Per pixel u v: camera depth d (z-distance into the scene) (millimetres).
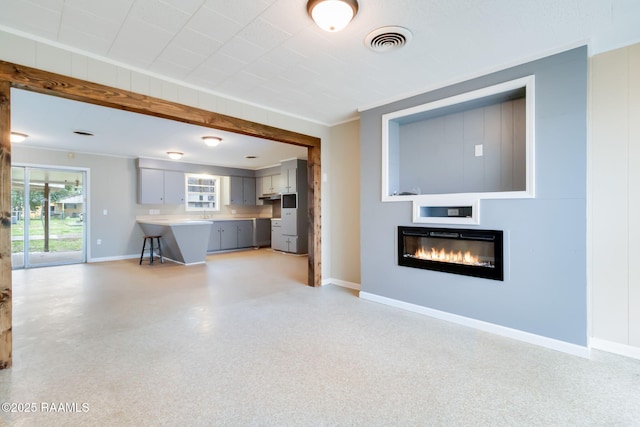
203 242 6355
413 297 3318
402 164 3684
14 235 5734
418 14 1966
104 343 2529
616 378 2014
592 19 2033
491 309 2770
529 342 2551
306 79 2953
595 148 2439
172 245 6223
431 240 3244
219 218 8531
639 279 2291
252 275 5160
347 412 1680
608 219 2395
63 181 6219
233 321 3029
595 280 2451
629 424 1587
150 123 4172
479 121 3096
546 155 2469
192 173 7730
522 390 1884
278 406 1731
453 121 3279
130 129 4504
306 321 3029
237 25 2072
